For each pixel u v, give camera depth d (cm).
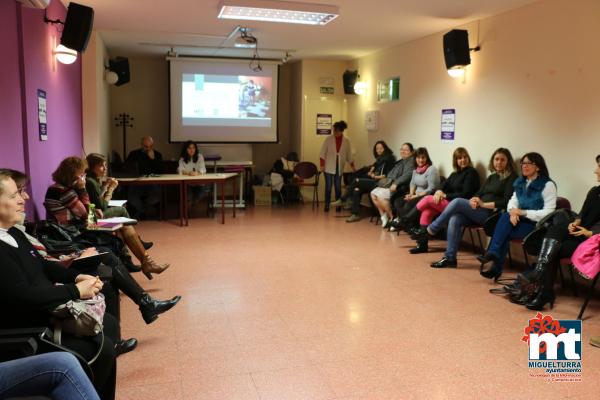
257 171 970
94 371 199
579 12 422
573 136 434
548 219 394
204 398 239
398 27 591
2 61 295
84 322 197
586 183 424
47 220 334
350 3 479
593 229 360
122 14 544
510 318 346
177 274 440
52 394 168
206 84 876
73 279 238
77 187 370
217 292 393
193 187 765
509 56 503
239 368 270
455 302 377
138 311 354
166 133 930
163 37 693
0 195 196
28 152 342
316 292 396
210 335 312
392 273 451
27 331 183
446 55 554
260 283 417
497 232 421
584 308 347
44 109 393
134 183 632
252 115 903
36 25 371
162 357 282
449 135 604
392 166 710
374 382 256
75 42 406
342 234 618
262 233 619
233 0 465
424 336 314
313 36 662
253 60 891
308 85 898
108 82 756
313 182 898
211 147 910
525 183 434
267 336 312
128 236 401
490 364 278
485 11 507
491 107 532
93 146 648
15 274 192
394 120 738
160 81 918
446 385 254
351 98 895
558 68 446
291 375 262
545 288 364
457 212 472
